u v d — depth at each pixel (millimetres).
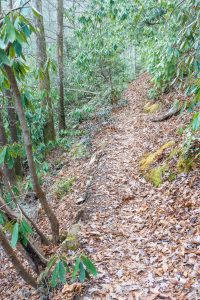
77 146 9211
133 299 3199
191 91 2961
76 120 12258
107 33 9906
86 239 4449
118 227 4695
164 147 6387
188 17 3648
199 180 4914
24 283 4230
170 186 5234
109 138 8992
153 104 10445
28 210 6262
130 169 6590
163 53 4777
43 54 7898
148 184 5727
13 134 6641
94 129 10375
